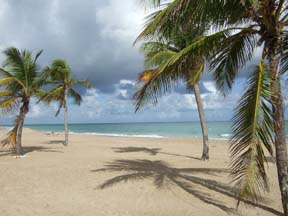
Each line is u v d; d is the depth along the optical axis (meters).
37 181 9.23
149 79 6.07
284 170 5.39
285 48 5.67
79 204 6.92
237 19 5.64
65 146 22.48
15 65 13.94
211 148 21.20
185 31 5.99
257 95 5.03
